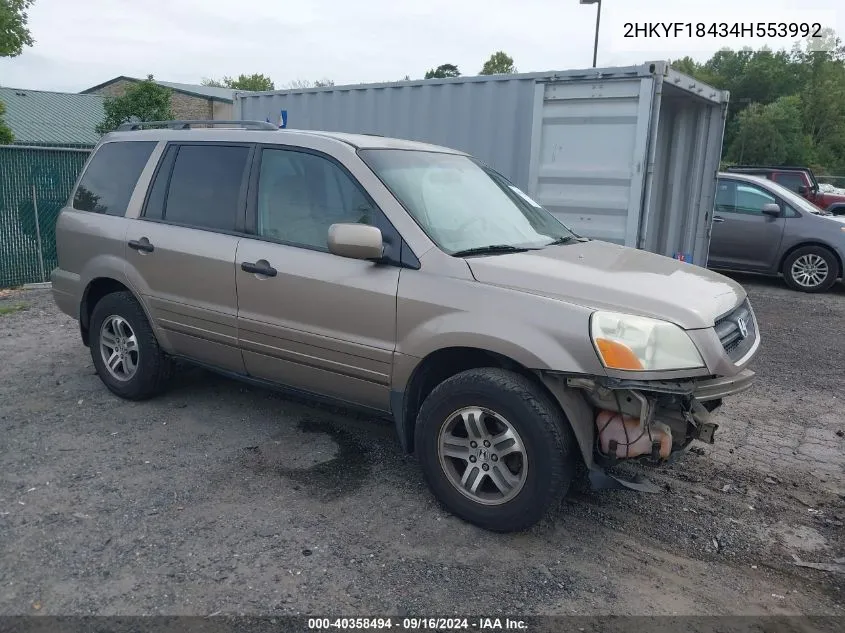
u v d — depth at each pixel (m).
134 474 4.04
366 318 3.74
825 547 3.53
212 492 3.85
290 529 3.50
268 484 3.97
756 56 78.62
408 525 3.58
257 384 4.52
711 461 4.49
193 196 4.65
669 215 9.26
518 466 3.50
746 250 11.38
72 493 3.79
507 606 2.98
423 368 3.66
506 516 3.41
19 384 5.54
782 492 4.10
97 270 5.07
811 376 6.41
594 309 3.21
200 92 40.12
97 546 3.29
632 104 6.99
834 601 3.11
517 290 3.38
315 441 4.57
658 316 3.21
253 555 3.26
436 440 3.59
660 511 3.83
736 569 3.32
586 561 3.33
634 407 3.20
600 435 3.34
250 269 4.17
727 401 5.65
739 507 3.91
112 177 5.19
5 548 3.26
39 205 9.94
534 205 4.78
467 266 3.52
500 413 3.35
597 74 7.11
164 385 5.14
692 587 3.17
